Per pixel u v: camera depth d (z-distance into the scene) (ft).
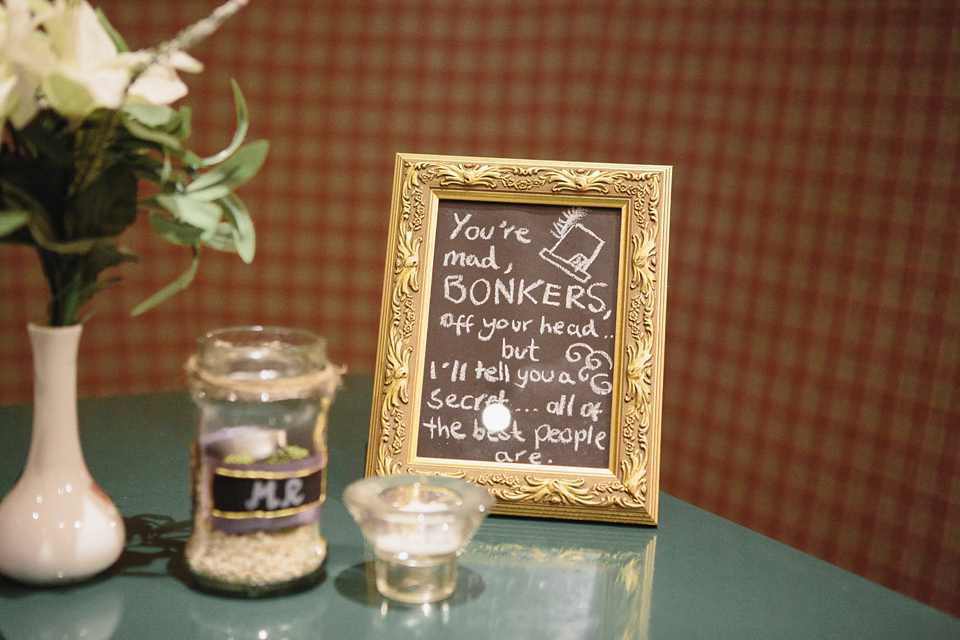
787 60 7.73
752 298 8.16
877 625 3.11
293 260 8.75
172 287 3.17
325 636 2.89
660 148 8.27
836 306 7.79
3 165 2.89
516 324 4.00
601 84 8.29
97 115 2.93
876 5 7.36
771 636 3.02
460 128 8.54
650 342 3.93
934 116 7.21
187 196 3.13
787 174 7.87
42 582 3.07
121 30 8.01
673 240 8.46
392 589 3.14
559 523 3.89
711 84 8.01
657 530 3.86
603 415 3.95
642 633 3.00
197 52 8.22
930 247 7.32
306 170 8.61
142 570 3.27
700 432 8.58
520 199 4.03
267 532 3.09
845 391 7.82
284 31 8.36
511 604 3.16
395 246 4.00
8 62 2.70
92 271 3.10
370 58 8.45
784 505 8.21
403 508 3.04
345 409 5.33
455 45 8.40
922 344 7.43
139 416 5.08
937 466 7.43
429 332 4.00
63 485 3.09
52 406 3.06
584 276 4.01
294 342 3.29
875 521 7.80
